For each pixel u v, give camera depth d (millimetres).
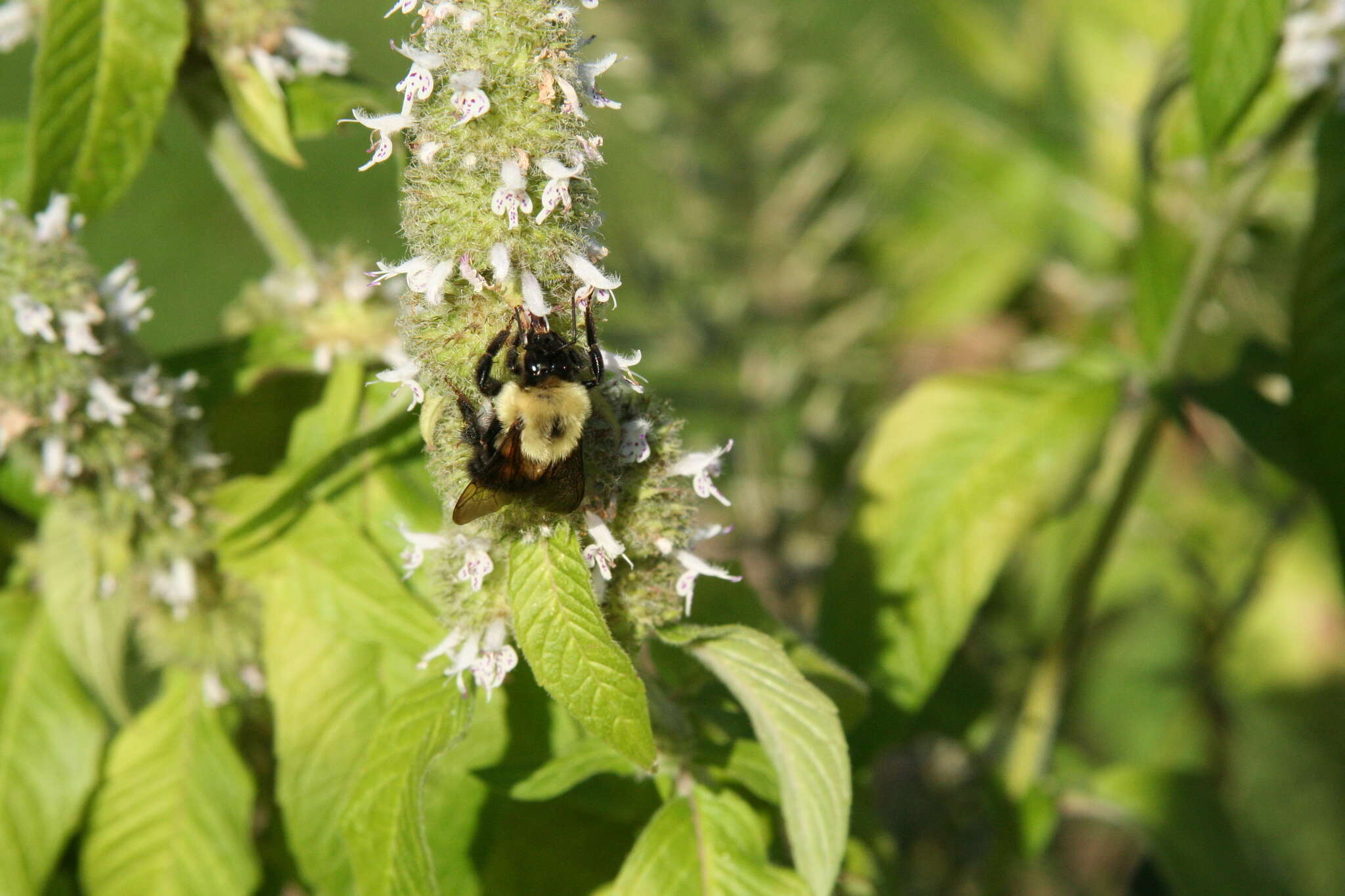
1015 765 349
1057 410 340
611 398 288
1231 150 339
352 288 322
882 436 343
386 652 312
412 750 289
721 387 435
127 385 310
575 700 276
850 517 340
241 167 328
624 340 442
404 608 306
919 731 365
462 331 281
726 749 302
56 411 305
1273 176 337
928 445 340
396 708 292
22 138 323
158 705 325
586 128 279
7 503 336
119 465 311
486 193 277
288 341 324
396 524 312
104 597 321
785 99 471
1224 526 469
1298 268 326
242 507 314
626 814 305
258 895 331
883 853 327
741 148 470
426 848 285
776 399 444
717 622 307
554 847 307
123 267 311
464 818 305
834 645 336
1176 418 343
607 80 465
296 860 331
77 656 321
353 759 310
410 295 283
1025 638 423
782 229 469
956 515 336
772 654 285
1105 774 349
